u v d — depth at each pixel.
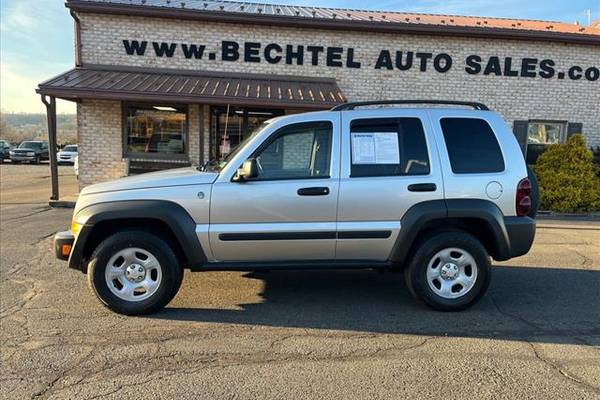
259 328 4.16
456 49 12.47
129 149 11.96
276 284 5.43
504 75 12.67
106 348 3.70
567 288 5.42
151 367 3.40
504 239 4.57
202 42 11.91
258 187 4.39
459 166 4.59
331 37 12.17
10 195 13.65
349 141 4.54
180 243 4.36
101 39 11.66
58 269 5.86
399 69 12.42
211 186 4.37
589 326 4.28
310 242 4.47
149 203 4.32
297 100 10.44
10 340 3.82
